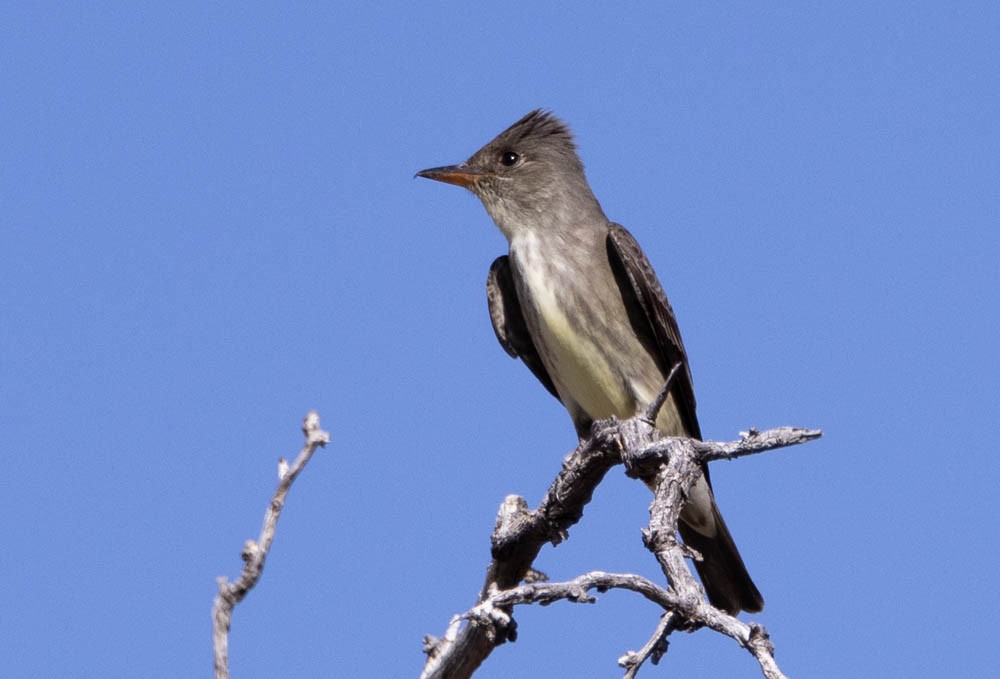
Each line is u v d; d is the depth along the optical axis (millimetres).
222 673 5672
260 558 5684
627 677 6766
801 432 6668
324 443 5711
